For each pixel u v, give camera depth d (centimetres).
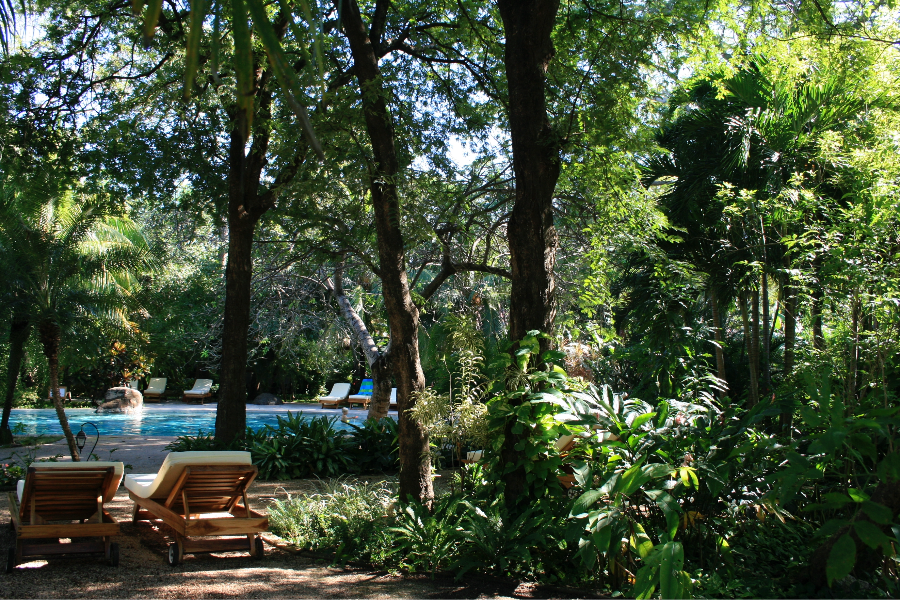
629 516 495
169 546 577
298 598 459
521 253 631
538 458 596
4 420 1280
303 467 1041
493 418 605
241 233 1151
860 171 672
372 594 474
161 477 568
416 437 669
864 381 603
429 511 626
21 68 1050
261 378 3000
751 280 954
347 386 2905
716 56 887
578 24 888
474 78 1116
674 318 932
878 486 448
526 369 594
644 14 866
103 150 1200
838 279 564
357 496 695
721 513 540
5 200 975
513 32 635
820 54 794
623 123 846
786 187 834
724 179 955
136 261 1045
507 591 491
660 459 532
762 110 962
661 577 396
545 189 633
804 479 403
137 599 444
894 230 547
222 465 575
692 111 1062
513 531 536
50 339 934
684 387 771
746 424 527
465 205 1235
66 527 520
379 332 2000
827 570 369
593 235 1043
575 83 859
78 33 1134
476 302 1587
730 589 462
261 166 1152
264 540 641
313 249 1292
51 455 1132
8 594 439
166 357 1417
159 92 1167
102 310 1025
